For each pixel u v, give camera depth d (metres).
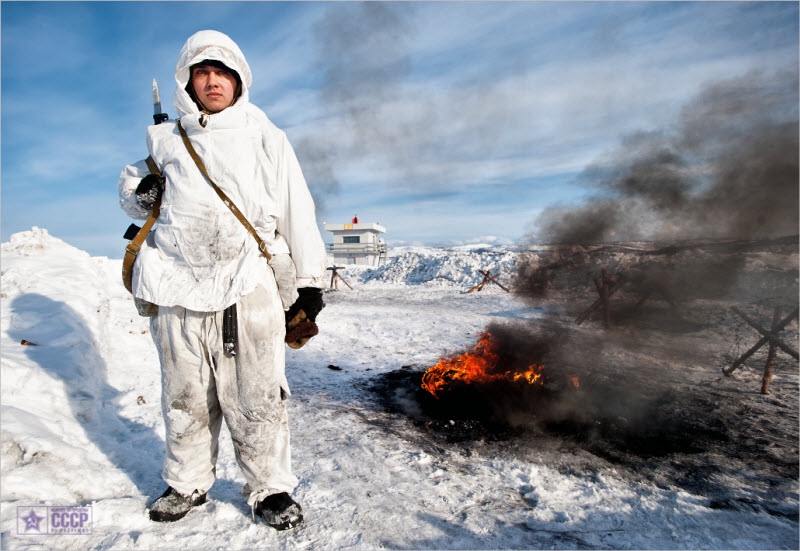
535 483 3.00
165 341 2.20
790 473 3.17
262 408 2.23
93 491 2.52
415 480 3.00
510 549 2.24
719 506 2.74
